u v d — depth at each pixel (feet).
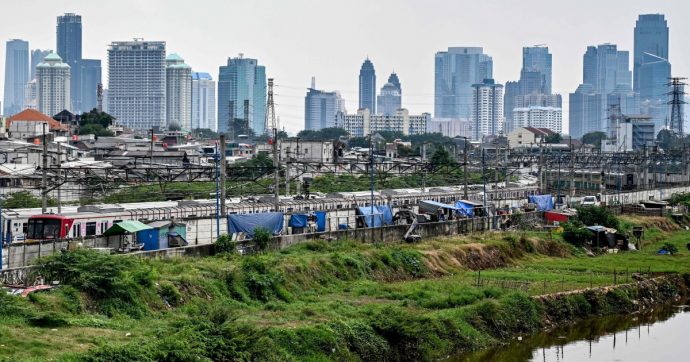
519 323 243.81
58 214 274.36
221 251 266.36
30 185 402.11
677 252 380.58
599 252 377.09
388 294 249.14
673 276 318.04
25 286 192.65
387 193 440.45
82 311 187.01
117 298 195.31
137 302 197.57
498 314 240.12
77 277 196.13
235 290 226.38
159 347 162.50
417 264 296.30
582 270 322.34
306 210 364.17
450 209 397.19
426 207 398.01
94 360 151.53
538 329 248.11
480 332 229.45
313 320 204.95
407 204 411.13
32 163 464.65
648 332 254.68
